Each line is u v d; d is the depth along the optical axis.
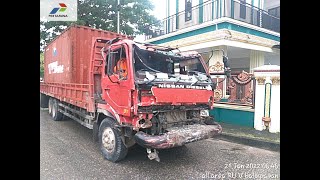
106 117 5.08
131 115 4.09
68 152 5.27
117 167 4.48
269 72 6.62
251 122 7.29
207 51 9.48
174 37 10.66
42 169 4.29
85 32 7.64
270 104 6.70
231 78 7.84
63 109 8.26
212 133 4.61
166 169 4.45
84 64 7.64
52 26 14.34
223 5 9.62
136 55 4.39
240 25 9.10
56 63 9.41
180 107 4.50
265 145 5.78
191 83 4.63
